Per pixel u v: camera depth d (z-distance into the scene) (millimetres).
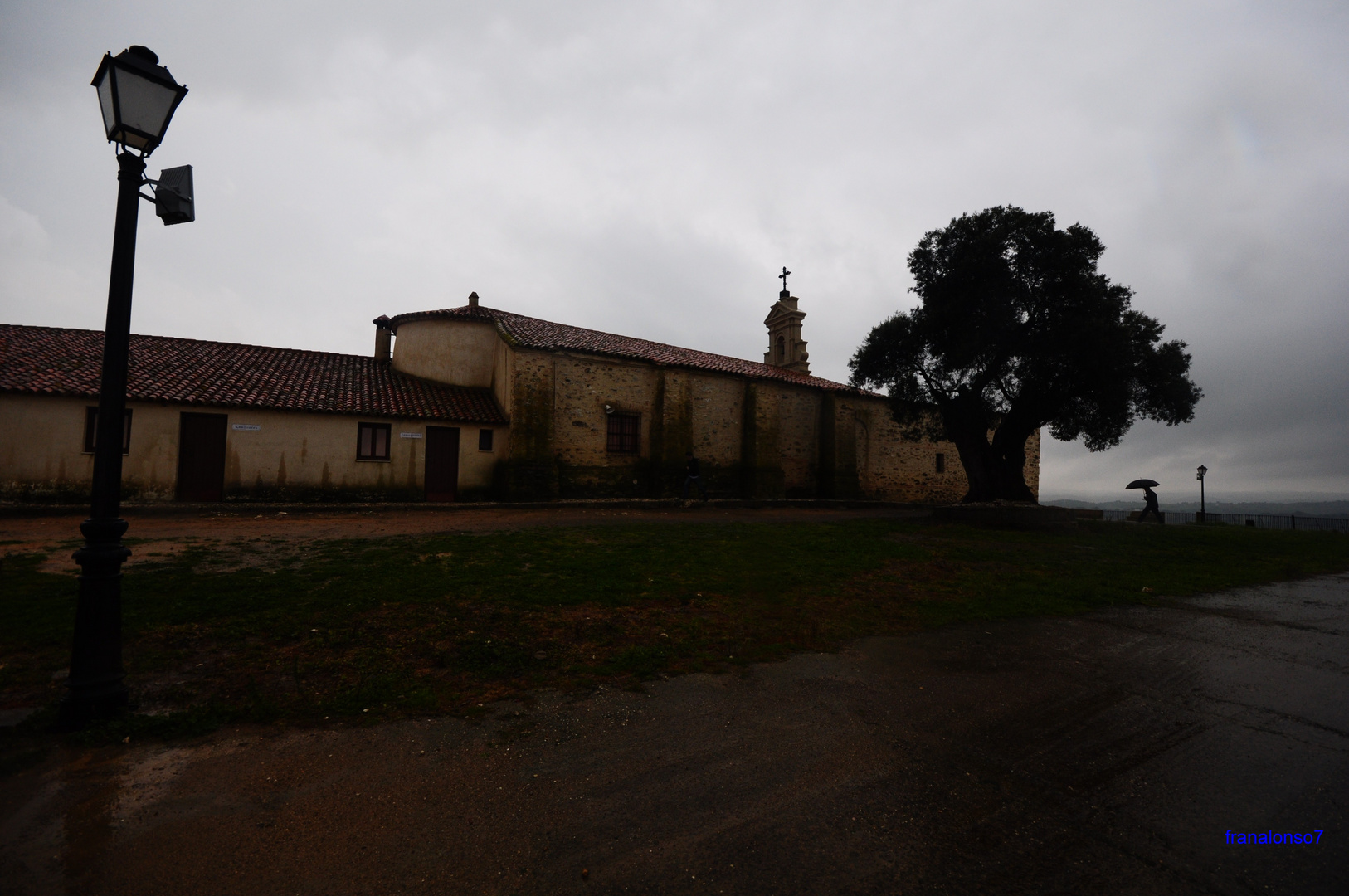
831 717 4297
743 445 23359
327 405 16344
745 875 2549
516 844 2713
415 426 17516
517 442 18016
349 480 16438
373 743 3645
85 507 13047
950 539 13250
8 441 13031
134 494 14047
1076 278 15508
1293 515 24922
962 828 2967
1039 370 16031
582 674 4918
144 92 3859
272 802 2971
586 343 20781
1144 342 16172
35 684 4164
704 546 10719
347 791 3094
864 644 6098
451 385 20312
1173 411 16484
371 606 6195
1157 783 3492
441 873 2496
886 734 4043
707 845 2746
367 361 20922
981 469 17812
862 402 26844
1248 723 4414
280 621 5641
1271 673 5574
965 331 16672
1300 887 2598
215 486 14922
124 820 2766
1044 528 15625
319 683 4449
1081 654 6012
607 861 2609
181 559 8062
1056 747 3934
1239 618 7664
